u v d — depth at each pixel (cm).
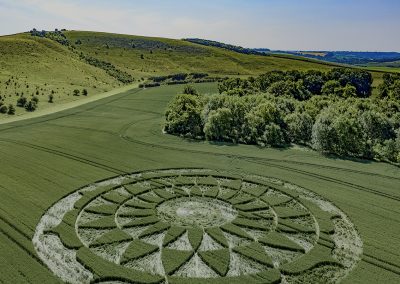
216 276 3012
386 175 5372
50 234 3562
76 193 4509
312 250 3378
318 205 4338
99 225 3753
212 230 3734
